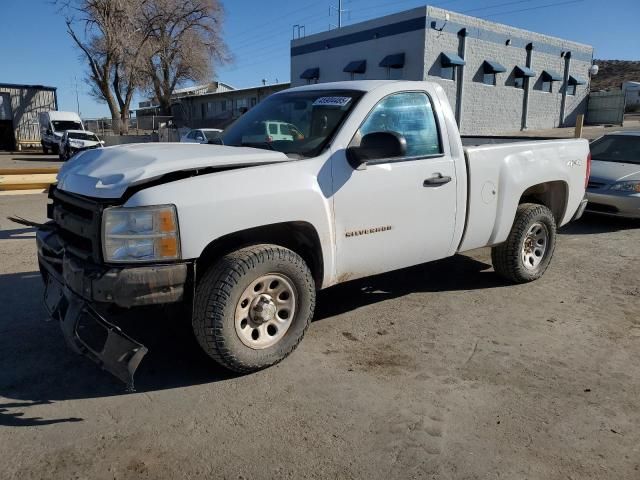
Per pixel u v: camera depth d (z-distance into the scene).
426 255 4.62
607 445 3.00
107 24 35.84
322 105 4.28
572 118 33.25
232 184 3.43
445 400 3.44
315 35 30.06
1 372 3.71
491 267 6.24
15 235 7.47
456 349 4.16
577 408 3.37
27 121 39.34
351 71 27.28
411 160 4.32
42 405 3.32
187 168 3.38
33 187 9.48
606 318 4.83
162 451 2.91
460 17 25.31
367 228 4.10
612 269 6.34
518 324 4.66
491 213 4.99
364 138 3.87
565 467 2.82
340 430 3.11
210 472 2.75
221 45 44.19
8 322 4.52
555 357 4.06
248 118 4.87
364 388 3.57
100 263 3.22
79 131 27.70
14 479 2.67
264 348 3.68
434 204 4.48
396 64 25.06
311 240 3.88
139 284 3.16
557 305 5.13
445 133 4.57
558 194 5.89
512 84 28.88
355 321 4.67
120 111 40.12
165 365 3.83
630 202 8.44
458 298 5.26
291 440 3.01
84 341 3.31
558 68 31.28
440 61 25.08
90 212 3.32
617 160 9.55
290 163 3.73
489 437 3.06
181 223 3.23
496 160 4.97
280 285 3.71
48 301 3.88
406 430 3.12
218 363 3.58
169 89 44.97
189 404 3.36
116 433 3.06
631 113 49.03
